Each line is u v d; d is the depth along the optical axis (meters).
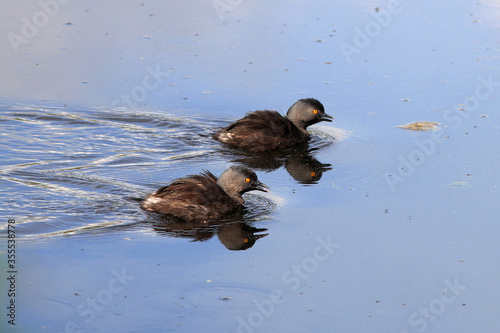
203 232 14.45
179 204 15.15
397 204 15.74
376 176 17.33
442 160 18.11
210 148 19.25
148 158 18.27
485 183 16.72
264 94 22.27
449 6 30.06
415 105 21.58
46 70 23.34
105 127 20.05
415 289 12.43
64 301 11.58
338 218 15.12
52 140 19.02
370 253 13.62
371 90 22.62
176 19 28.17
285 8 29.59
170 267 12.86
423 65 24.23
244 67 24.11
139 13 28.67
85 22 27.50
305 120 20.36
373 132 20.12
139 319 11.18
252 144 19.33
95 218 14.76
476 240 14.11
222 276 12.64
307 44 25.94
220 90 22.52
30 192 15.79
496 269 13.05
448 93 22.23
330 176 17.48
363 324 11.39
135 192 16.09
